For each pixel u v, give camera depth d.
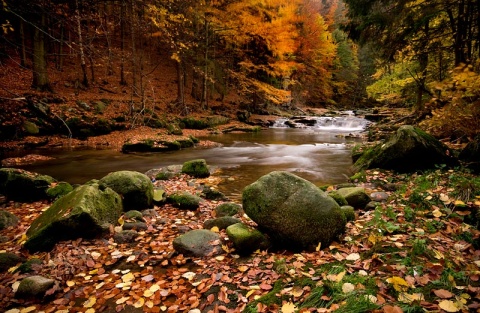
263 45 22.80
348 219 4.11
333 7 40.91
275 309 2.38
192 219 4.93
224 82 25.42
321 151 12.71
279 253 3.42
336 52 39.78
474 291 2.22
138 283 3.04
